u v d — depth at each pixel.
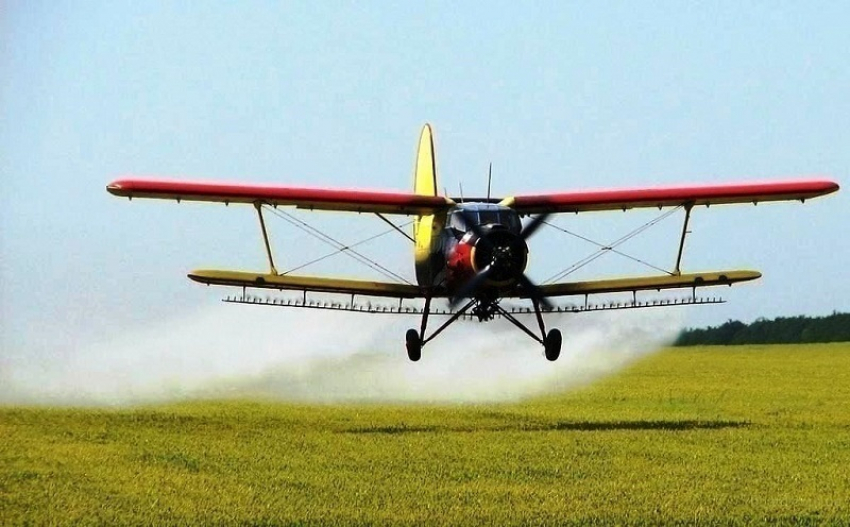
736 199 91.81
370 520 51.38
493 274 82.12
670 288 91.62
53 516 52.16
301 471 63.53
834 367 191.88
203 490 57.84
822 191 91.06
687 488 58.91
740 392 130.00
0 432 79.44
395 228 91.75
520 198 90.00
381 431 82.94
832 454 71.00
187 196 86.81
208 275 87.62
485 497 56.47
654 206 92.88
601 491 57.94
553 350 88.19
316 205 88.81
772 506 54.62
